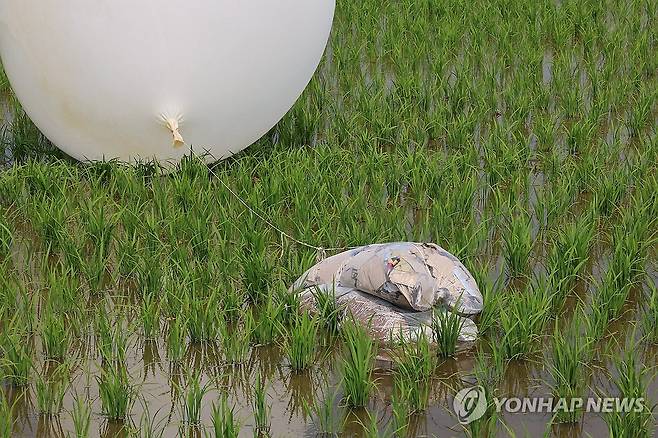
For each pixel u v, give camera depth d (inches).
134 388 239.5
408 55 453.7
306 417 230.2
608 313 261.1
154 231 290.2
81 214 306.0
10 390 237.8
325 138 374.6
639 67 433.7
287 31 322.7
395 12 502.0
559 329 260.7
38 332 259.8
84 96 316.5
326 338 258.2
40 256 295.4
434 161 332.5
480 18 493.0
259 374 236.8
